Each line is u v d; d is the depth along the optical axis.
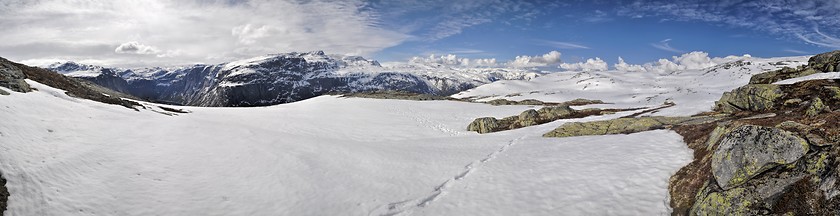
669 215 16.91
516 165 26.42
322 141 34.16
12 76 32.09
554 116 59.19
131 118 33.50
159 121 34.44
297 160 26.36
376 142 41.66
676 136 27.53
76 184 18.78
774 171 15.26
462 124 62.31
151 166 22.80
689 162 21.27
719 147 18.11
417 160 29.55
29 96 28.55
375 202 20.80
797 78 38.66
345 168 26.05
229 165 24.72
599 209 17.84
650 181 19.98
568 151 28.62
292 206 19.97
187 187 21.09
